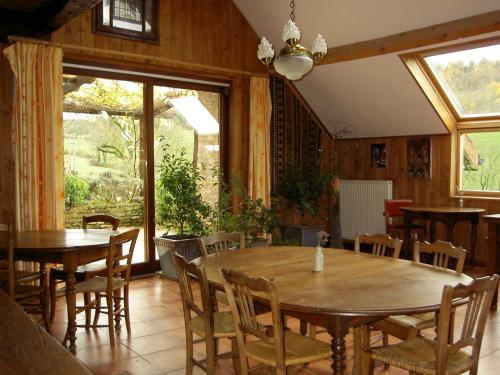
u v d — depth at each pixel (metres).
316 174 6.35
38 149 4.32
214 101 6.00
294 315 2.22
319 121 6.96
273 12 5.68
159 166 5.46
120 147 5.23
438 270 2.65
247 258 3.00
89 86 4.98
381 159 6.81
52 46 4.36
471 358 2.15
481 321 2.11
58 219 4.45
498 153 5.77
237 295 2.23
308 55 3.22
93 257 3.37
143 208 5.43
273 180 6.44
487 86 5.47
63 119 4.82
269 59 3.45
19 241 3.36
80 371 1.09
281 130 6.51
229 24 5.88
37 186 4.32
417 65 5.40
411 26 4.82
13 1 4.03
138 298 4.49
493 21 4.24
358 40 5.32
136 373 2.92
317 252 2.66
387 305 2.00
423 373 2.08
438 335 1.98
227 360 3.16
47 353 1.20
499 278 2.10
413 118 6.13
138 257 5.41
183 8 5.46
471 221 5.58
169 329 3.68
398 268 2.70
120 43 4.99
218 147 6.05
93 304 3.39
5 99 4.29
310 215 6.87
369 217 6.78
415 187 6.48
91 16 4.79
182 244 5.04
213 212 5.43
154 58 5.21
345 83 6.05
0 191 4.28
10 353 1.20
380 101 6.09
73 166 4.91
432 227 5.75
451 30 4.52
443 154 6.19
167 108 5.57
